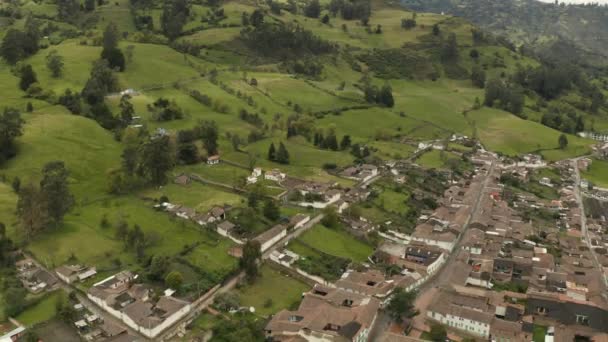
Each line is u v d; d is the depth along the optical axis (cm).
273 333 14312
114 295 15038
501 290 18038
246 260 16725
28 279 15550
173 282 15562
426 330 15362
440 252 19625
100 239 18150
